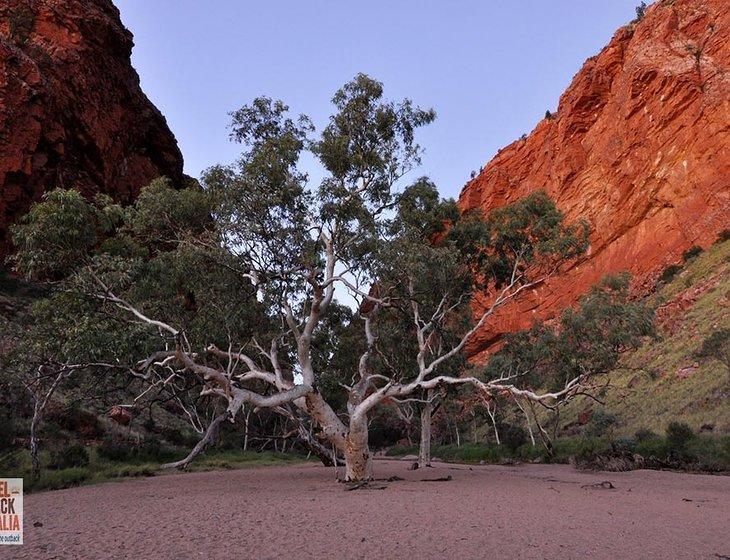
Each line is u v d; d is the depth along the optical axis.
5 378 21.52
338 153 20.66
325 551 7.51
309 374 18.52
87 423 30.25
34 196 44.75
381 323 26.48
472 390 37.94
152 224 20.77
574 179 81.06
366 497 14.27
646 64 71.12
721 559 7.46
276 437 28.22
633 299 57.41
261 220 18.94
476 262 25.45
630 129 71.31
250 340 22.77
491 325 76.12
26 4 53.72
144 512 11.42
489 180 103.56
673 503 13.38
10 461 20.41
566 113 86.38
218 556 7.15
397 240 19.70
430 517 10.63
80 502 13.45
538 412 49.12
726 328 36.91
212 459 35.00
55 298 17.44
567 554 7.53
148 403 28.70
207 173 19.88
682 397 34.22
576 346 23.30
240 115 22.09
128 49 65.50
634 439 29.75
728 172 57.22
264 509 11.80
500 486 17.73
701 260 53.31
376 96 22.17
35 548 7.68
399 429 64.88
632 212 67.75
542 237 23.80
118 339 16.31
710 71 63.28
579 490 16.45
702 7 70.38
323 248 20.77
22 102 44.44
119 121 60.09
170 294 20.56
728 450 24.00
